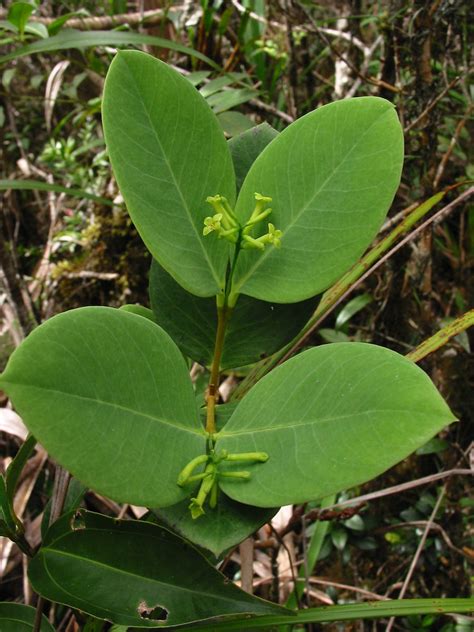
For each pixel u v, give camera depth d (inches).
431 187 15.3
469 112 15.8
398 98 15.7
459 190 18.2
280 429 6.0
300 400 6.0
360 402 5.6
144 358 5.8
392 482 17.0
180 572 7.1
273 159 6.7
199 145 6.5
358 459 5.4
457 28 16.1
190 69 21.0
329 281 6.5
